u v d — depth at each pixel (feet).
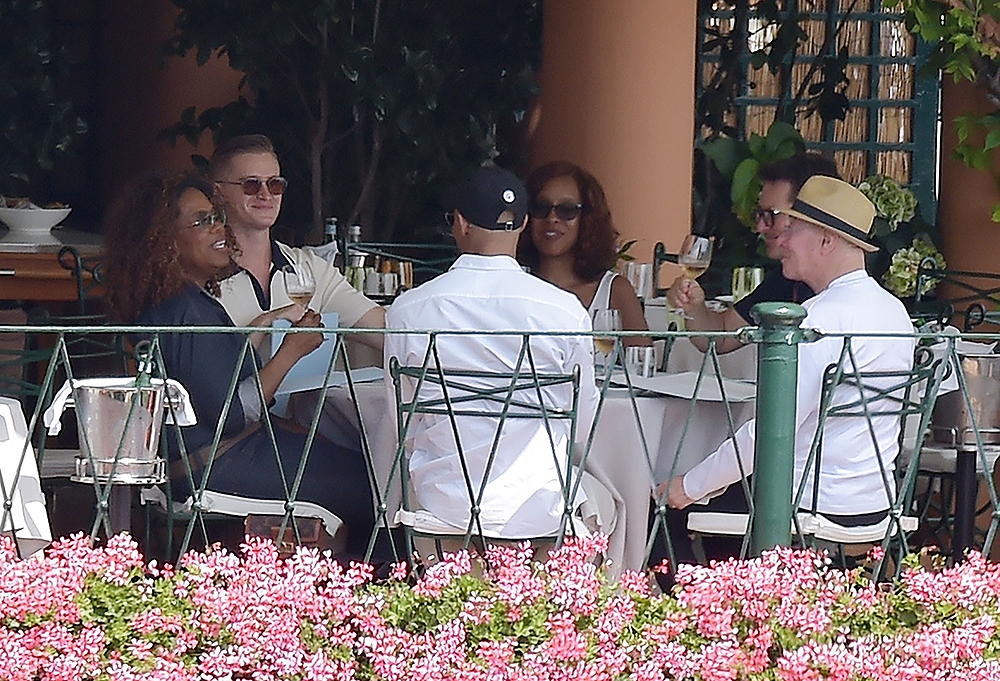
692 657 39.50
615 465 50.01
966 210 81.25
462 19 106.73
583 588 40.40
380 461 50.96
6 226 96.27
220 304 50.55
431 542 47.70
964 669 40.50
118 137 112.16
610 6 81.00
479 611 39.81
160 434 43.27
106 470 42.19
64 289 85.87
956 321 79.87
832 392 44.06
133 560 40.37
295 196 107.86
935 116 102.47
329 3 101.40
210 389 48.78
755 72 102.58
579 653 38.93
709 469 47.55
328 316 59.36
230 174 58.29
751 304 64.54
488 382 45.39
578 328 45.24
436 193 107.14
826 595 41.73
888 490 44.09
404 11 105.91
